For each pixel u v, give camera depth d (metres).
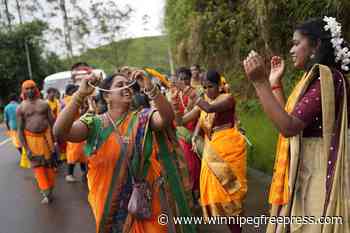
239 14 10.50
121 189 2.96
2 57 32.34
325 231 2.39
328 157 2.41
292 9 8.00
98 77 2.78
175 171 3.12
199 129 5.11
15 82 33.22
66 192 7.11
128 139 2.96
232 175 4.42
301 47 2.55
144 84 2.88
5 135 18.00
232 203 4.41
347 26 6.81
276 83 3.04
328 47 2.48
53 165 6.66
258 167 7.35
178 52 14.82
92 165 2.99
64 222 5.57
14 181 8.28
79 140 2.95
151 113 3.01
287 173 2.56
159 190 3.14
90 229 5.26
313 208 2.45
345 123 2.40
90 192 3.05
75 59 31.95
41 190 6.68
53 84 19.84
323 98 2.35
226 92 4.68
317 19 2.54
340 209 2.39
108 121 2.98
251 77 2.36
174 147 3.11
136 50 31.97
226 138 4.48
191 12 12.91
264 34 8.74
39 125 6.48
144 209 2.95
